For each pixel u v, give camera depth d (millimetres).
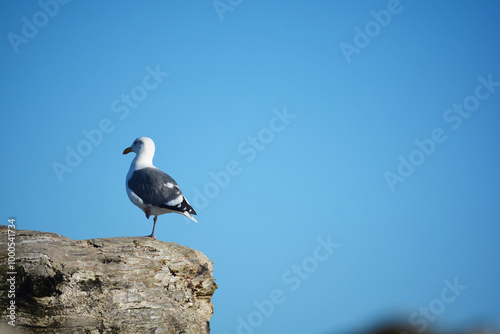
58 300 12164
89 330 12328
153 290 13289
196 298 14617
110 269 12898
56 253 12875
